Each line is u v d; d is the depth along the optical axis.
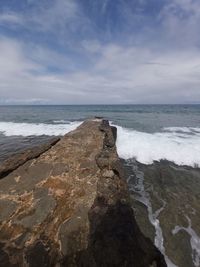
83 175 5.25
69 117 27.80
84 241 3.15
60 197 4.24
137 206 5.90
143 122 22.16
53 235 3.24
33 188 4.57
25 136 14.93
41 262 2.78
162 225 5.06
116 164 6.24
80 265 2.79
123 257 2.96
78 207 3.92
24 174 5.25
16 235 3.22
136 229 3.63
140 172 8.44
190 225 5.07
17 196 4.26
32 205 3.96
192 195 6.57
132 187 7.11
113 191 4.59
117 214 3.85
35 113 35.00
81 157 6.53
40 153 6.98
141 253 3.12
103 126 12.28
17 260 2.79
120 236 3.31
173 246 4.41
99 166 5.78
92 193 4.42
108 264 2.83
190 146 10.98
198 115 31.09
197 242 4.52
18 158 6.32
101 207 3.96
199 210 5.72
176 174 8.23
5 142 13.14
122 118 26.59
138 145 11.22
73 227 3.41
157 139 12.63
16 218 3.59
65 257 2.88
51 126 18.73
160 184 7.36
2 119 24.77
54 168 5.60
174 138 13.05
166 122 22.20
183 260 4.08
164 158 9.88
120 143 11.59
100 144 8.20
